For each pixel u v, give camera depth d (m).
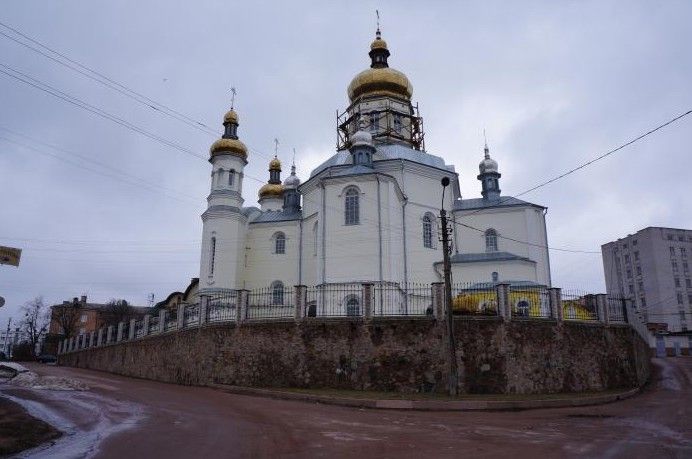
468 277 39.31
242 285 44.41
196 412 15.75
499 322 23.56
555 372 23.75
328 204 37.47
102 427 12.91
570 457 9.77
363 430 12.84
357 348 23.56
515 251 41.53
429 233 40.75
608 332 26.22
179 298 61.94
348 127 50.38
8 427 12.02
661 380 29.70
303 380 23.73
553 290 25.16
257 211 48.94
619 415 16.58
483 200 44.56
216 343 26.30
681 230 89.69
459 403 18.38
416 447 10.70
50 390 21.77
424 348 23.16
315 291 28.25
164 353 30.97
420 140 49.31
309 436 11.84
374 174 36.78
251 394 22.34
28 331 82.75
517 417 16.09
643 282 88.75
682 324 84.88
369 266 35.41
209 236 43.75
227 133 47.06
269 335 24.88
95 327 85.69
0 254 17.11
